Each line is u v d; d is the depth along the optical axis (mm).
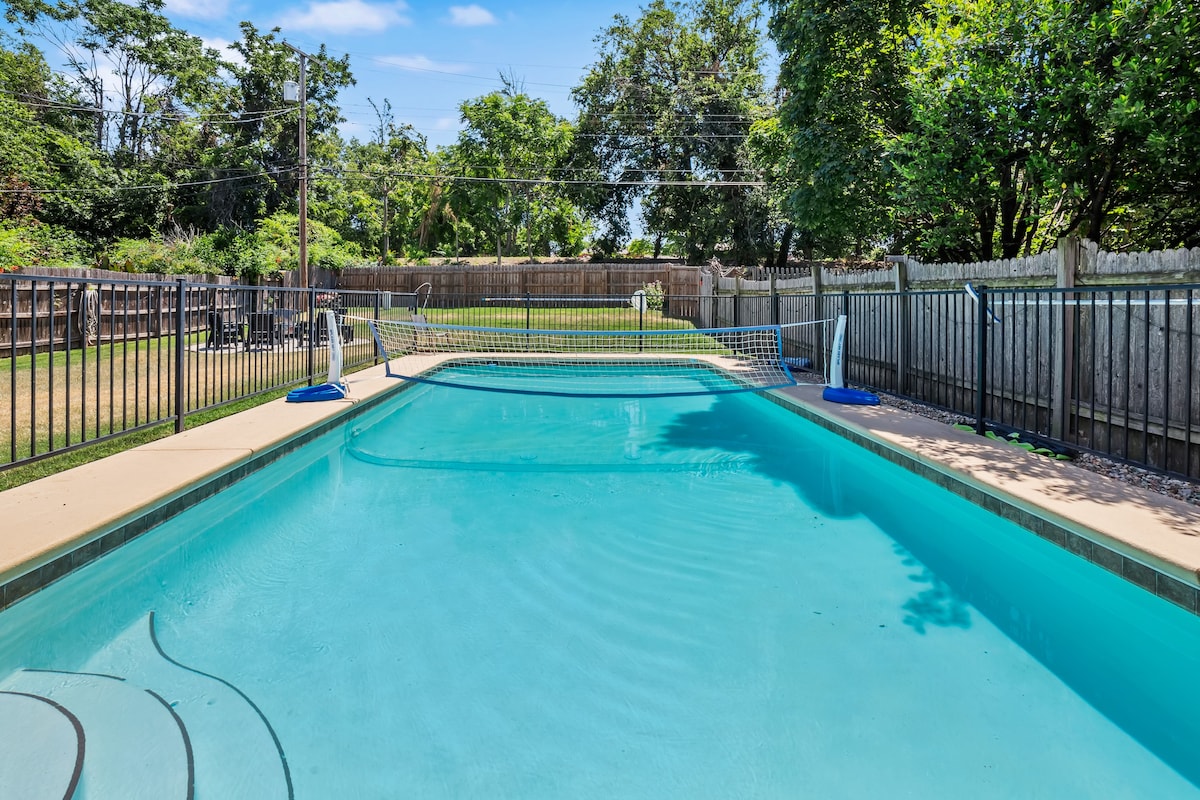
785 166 10742
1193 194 6188
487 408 8047
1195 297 3604
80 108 28750
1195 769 1721
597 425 6930
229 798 1570
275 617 2615
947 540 3533
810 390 7473
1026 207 7488
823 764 1742
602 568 3119
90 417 5438
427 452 5633
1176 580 2424
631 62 27656
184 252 22359
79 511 3018
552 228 41344
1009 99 5836
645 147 28266
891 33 7938
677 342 13508
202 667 2230
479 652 2344
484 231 38625
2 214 21922
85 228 28078
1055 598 2871
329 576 3021
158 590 2867
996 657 2309
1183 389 3674
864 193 8547
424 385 9164
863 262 16344
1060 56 5648
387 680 2150
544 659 2295
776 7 9219
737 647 2379
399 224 41062
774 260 26078
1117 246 7672
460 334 13500
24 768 1556
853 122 8516
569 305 22484
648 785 1664
